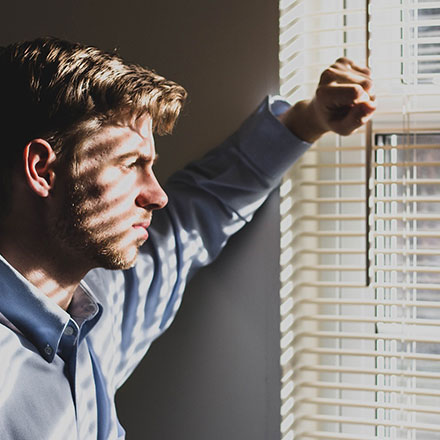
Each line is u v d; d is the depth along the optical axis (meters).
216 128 1.63
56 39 1.29
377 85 1.63
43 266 1.27
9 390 1.19
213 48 1.62
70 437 1.24
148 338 1.52
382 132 1.59
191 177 1.56
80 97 1.21
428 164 1.53
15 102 1.23
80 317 1.33
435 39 1.51
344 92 1.37
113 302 1.47
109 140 1.25
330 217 1.60
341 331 1.70
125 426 1.72
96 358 1.38
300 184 1.63
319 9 1.64
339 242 1.69
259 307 1.61
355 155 1.65
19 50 1.26
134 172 1.30
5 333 1.22
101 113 1.24
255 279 1.61
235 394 1.63
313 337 1.68
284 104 1.55
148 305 1.51
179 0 1.64
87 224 1.24
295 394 1.65
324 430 1.70
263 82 1.59
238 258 1.62
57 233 1.24
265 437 1.61
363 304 1.57
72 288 1.31
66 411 1.24
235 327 1.63
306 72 1.66
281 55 1.58
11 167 1.24
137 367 1.70
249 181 1.52
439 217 1.53
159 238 1.51
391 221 1.68
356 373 1.59
